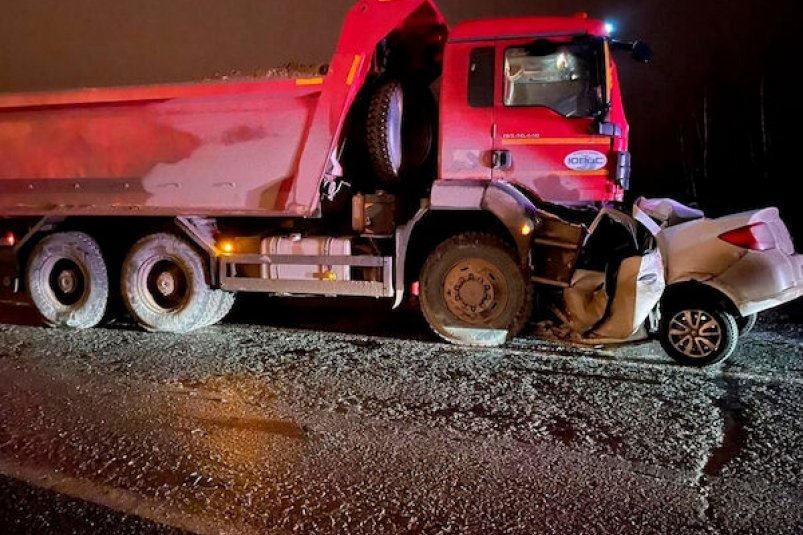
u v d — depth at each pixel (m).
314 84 6.87
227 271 7.55
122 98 7.47
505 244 6.72
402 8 6.82
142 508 3.63
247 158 7.23
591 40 6.40
